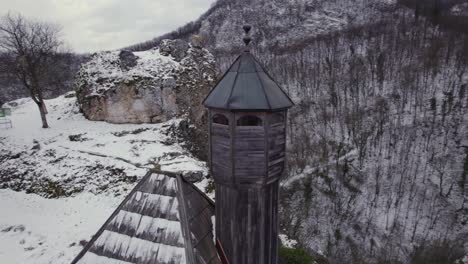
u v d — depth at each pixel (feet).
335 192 131.34
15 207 60.54
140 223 21.42
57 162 71.36
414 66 200.23
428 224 115.34
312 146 159.22
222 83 23.81
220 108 22.07
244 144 22.20
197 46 109.19
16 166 72.69
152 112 90.38
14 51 89.35
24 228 52.80
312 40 320.09
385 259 105.29
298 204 126.11
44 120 90.27
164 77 92.63
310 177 138.31
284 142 24.70
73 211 57.16
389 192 128.47
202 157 90.43
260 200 23.24
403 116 161.79
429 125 151.33
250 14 445.78
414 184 128.98
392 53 226.79
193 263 19.07
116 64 95.86
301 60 254.27
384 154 144.46
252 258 24.13
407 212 119.85
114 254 20.56
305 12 434.30
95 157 70.85
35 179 67.92
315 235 114.21
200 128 98.37
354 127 163.84
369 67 218.38
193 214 23.32
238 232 23.77
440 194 123.85
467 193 120.67
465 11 304.30
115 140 79.00
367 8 404.16
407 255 105.91
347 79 211.82
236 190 23.15
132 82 89.61
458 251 103.60
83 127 88.94
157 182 23.12
